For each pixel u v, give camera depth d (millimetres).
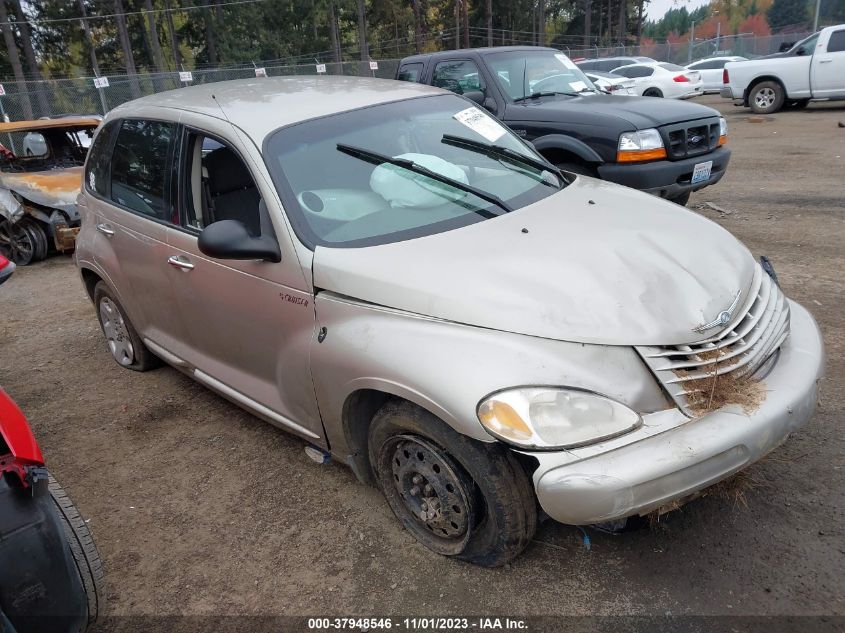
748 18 92375
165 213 3646
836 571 2496
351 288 2682
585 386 2258
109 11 48344
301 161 3102
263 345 3168
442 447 2484
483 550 2566
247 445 3791
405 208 3037
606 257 2656
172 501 3352
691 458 2182
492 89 7348
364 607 2568
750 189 8633
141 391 4613
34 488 1934
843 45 14867
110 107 21250
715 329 2461
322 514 3125
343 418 2816
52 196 7949
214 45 50000
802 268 5543
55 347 5609
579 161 6684
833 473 3010
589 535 2789
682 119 6379
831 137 11945
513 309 2398
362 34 48781
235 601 2670
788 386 2500
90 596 2311
